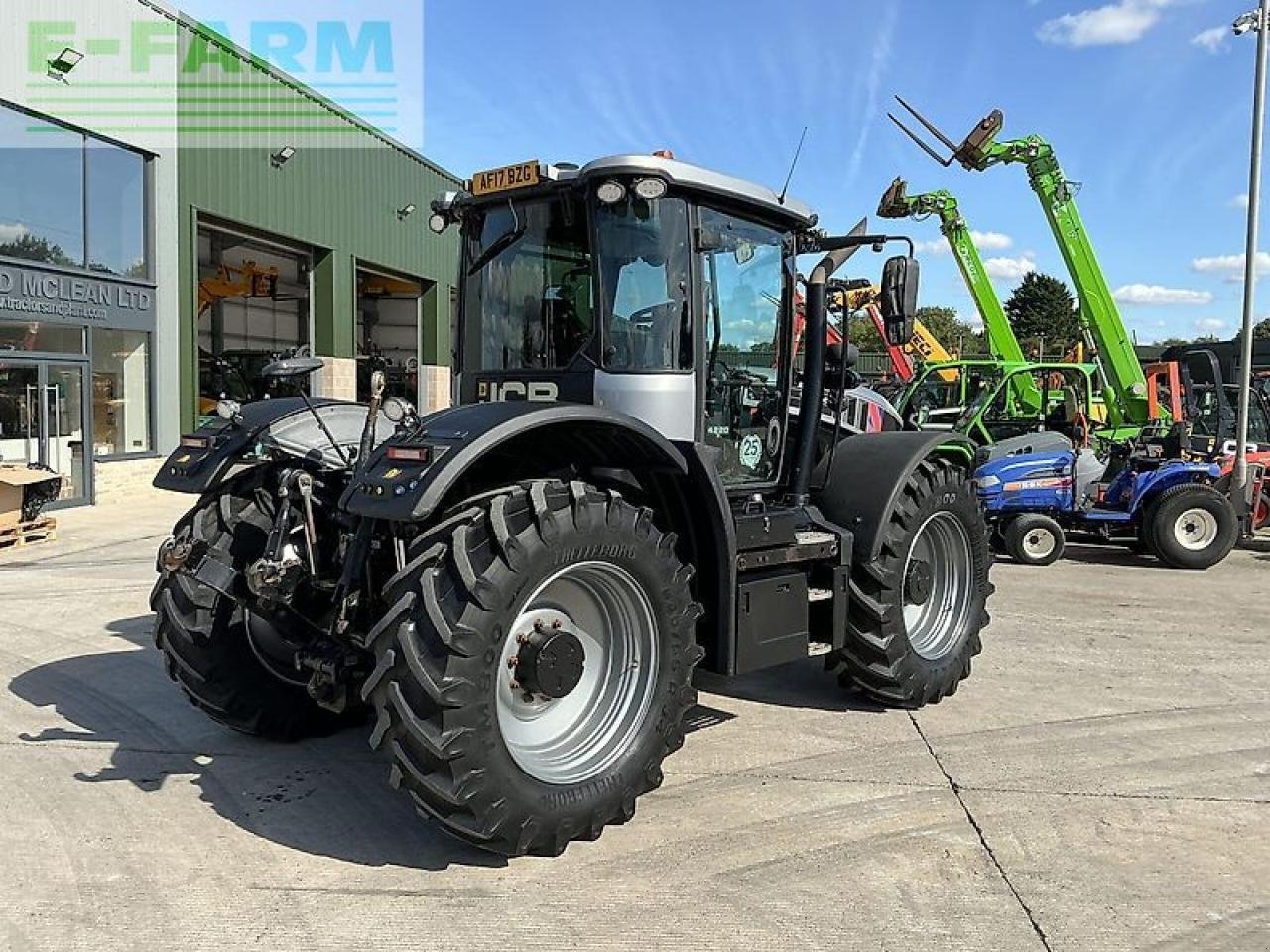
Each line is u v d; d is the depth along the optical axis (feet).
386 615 10.35
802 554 14.60
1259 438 37.96
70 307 42.45
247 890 10.32
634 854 11.21
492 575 10.21
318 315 63.10
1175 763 14.08
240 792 12.86
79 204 43.21
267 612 13.43
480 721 10.11
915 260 15.03
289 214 57.77
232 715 14.20
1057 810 12.45
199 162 50.29
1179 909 10.09
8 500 32.07
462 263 14.66
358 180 65.05
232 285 65.98
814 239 15.89
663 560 11.82
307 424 14.89
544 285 13.55
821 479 16.42
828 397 18.56
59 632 20.85
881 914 9.94
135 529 36.78
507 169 13.29
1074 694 17.34
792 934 9.57
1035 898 10.28
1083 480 33.63
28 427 40.42
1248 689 17.69
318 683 12.04
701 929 9.64
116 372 45.83
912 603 16.57
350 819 12.08
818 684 17.80
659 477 13.12
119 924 9.61
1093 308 39.65
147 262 47.34
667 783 13.23
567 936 9.50
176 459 14.44
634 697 11.98
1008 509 32.73
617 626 12.07
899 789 13.07
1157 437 34.37
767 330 15.05
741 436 14.73
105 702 16.35
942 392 43.16
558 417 10.94
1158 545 31.45
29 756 14.02
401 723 10.02
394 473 10.43
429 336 77.77
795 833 11.75
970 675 18.49
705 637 13.38
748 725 15.58
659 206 12.99
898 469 15.84
